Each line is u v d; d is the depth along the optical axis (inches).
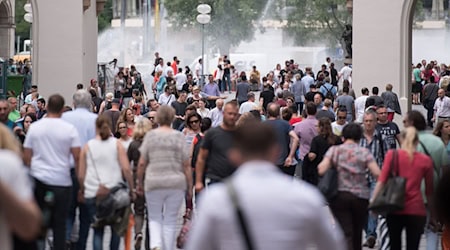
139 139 1074.7
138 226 1040.8
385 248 1043.9
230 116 967.0
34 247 691.4
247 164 478.0
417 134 868.6
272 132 480.1
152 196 953.5
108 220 940.0
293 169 1246.3
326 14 5743.1
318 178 1151.0
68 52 2422.5
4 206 437.4
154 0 6043.3
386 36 2317.9
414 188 861.2
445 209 493.4
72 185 986.1
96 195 940.6
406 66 2311.8
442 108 2476.6
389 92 2148.1
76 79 2423.7
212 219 465.1
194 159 1192.2
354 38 2332.7
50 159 909.8
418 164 861.2
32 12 2420.0
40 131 911.0
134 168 1069.8
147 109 2145.7
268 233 465.4
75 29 2417.6
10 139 605.0
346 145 908.0
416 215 860.6
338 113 1382.9
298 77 2891.2
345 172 902.4
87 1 2429.9
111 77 3046.3
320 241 473.4
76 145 918.4
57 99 923.4
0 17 4323.3
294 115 1565.0
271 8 5954.7
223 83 3826.3
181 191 956.6
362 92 2106.3
